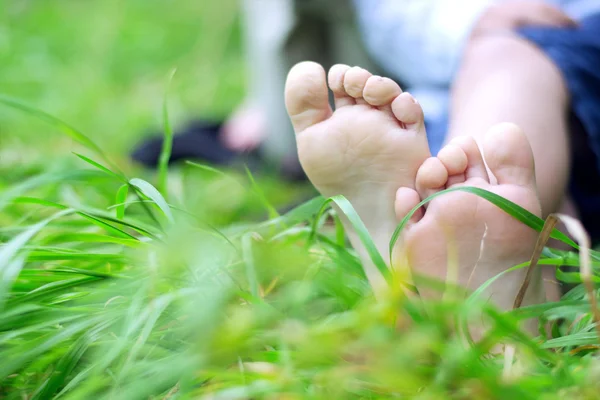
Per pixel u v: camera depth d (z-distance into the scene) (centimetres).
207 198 129
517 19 108
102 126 188
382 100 88
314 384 76
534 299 84
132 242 86
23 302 82
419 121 88
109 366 81
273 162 151
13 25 256
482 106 98
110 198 105
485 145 85
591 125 103
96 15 275
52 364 83
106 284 85
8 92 198
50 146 155
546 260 83
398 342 77
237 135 161
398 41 130
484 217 84
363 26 140
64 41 250
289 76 90
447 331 79
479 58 104
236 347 77
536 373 76
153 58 250
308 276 86
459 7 121
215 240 86
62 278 86
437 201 85
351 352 76
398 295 77
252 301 81
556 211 101
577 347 82
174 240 83
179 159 152
